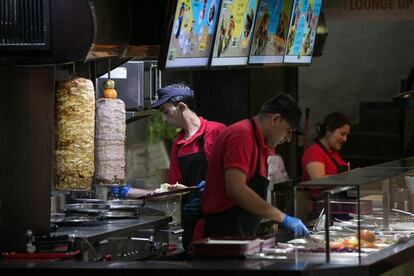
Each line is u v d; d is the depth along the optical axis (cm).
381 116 1456
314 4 927
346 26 1507
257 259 565
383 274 627
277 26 828
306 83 1513
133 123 955
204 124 766
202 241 575
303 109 1512
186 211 659
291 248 600
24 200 611
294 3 860
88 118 618
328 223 566
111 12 611
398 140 1403
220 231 641
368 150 1419
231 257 563
